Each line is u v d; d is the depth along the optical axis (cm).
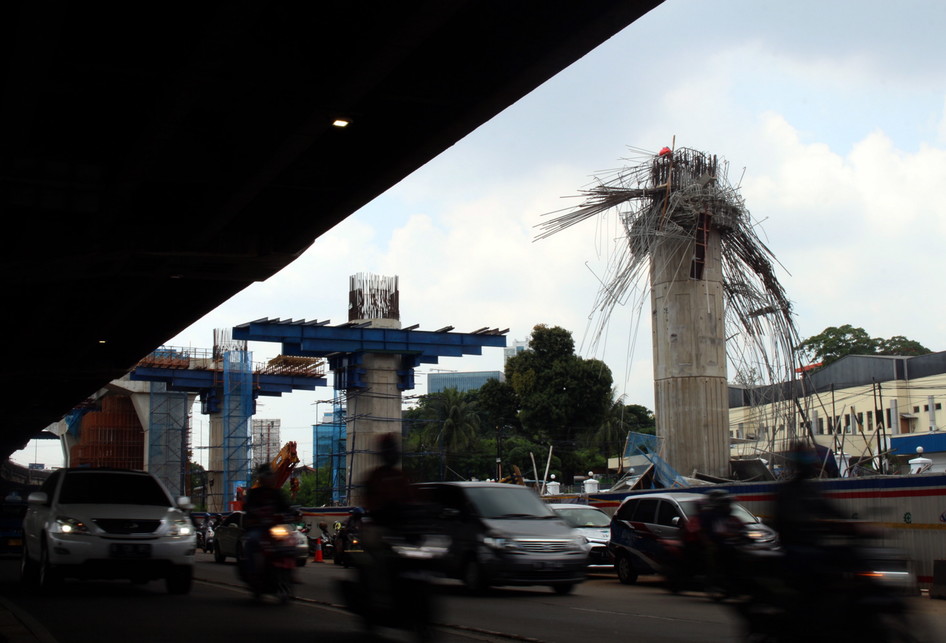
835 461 3325
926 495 1900
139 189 2005
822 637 753
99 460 7975
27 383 4331
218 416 6719
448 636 1067
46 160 1672
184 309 3152
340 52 1377
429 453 6731
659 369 3075
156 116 1462
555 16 1295
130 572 1419
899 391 6269
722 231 2933
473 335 5162
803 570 772
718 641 1030
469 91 1475
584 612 1355
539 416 7225
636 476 3366
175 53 1359
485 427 8738
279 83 1405
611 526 2089
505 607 1434
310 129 1491
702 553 1243
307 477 8344
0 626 1043
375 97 1491
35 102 1405
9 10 1222
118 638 1017
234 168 1730
